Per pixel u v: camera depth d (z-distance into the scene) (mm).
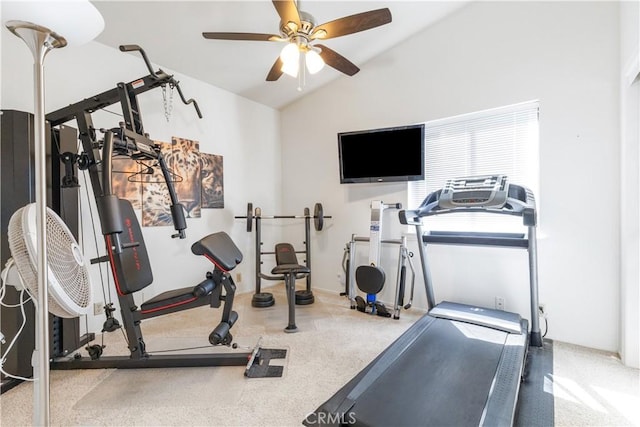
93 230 2854
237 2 2611
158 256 3369
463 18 3176
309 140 4500
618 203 2459
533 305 2551
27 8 887
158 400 1888
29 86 2461
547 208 2738
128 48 2035
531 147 2918
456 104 3240
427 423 1415
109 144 1825
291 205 4727
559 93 2678
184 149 3609
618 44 2432
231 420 1709
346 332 2932
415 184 3645
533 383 2068
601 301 2537
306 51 2482
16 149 2055
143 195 3246
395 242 3473
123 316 2262
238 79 3848
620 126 2418
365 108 3928
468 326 2541
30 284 1099
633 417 1735
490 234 2979
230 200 4133
